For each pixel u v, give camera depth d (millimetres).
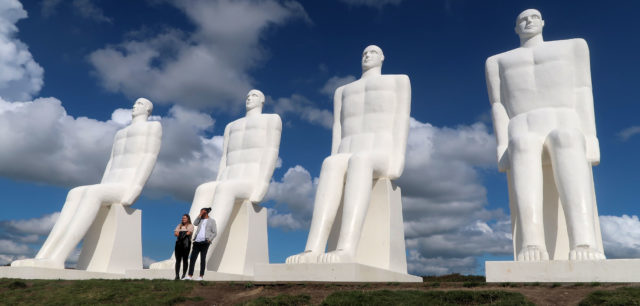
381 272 10695
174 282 9391
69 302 8641
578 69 10734
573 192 9125
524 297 6926
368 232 12211
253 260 15125
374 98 12820
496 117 11203
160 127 16656
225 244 15352
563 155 9453
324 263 9773
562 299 6926
